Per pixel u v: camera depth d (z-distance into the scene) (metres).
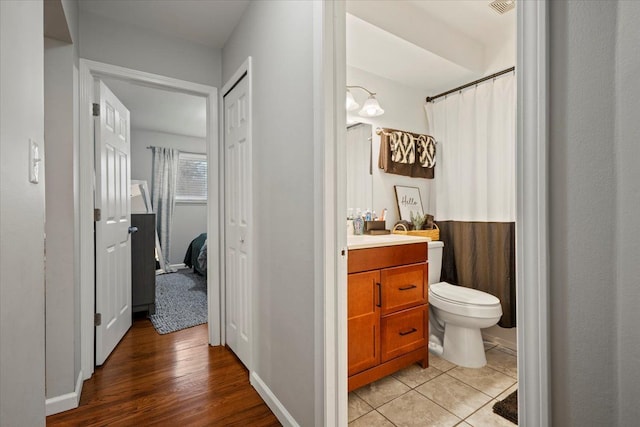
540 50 0.60
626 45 0.51
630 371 0.51
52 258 1.68
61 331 1.68
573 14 0.57
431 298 2.24
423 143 2.74
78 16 1.96
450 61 2.29
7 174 0.70
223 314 2.49
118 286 2.48
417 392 1.82
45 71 1.69
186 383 1.92
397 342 1.92
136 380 1.95
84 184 1.96
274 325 1.67
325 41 1.27
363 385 1.75
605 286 0.53
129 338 2.60
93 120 2.11
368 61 2.32
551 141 0.60
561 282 0.59
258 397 1.79
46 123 1.69
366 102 2.40
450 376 2.00
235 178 2.26
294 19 1.48
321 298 1.27
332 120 1.28
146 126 5.15
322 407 1.27
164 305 3.45
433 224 2.74
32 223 0.85
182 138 5.80
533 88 0.61
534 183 0.61
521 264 0.63
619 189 0.52
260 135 1.84
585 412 0.56
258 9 1.86
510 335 2.41
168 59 2.30
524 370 0.63
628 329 0.51
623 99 0.51
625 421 0.51
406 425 1.55
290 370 1.51
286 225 1.56
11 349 0.71
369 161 2.59
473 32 2.36
